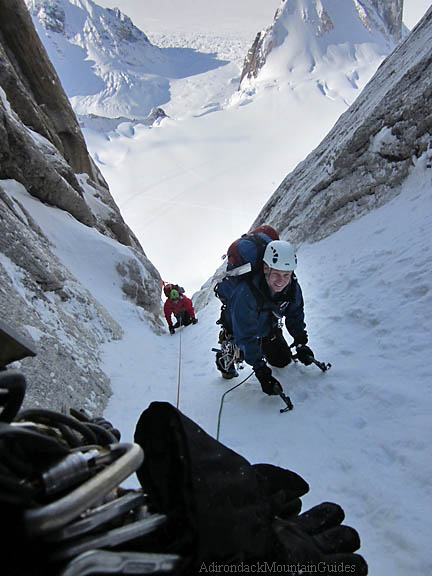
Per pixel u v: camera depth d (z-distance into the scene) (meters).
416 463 2.88
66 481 0.92
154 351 7.85
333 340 5.09
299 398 4.25
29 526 0.84
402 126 8.37
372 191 8.76
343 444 3.33
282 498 1.37
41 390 3.72
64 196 12.51
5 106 11.59
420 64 8.52
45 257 7.30
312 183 10.69
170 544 1.09
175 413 1.21
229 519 1.11
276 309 4.19
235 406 4.49
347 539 1.38
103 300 10.03
